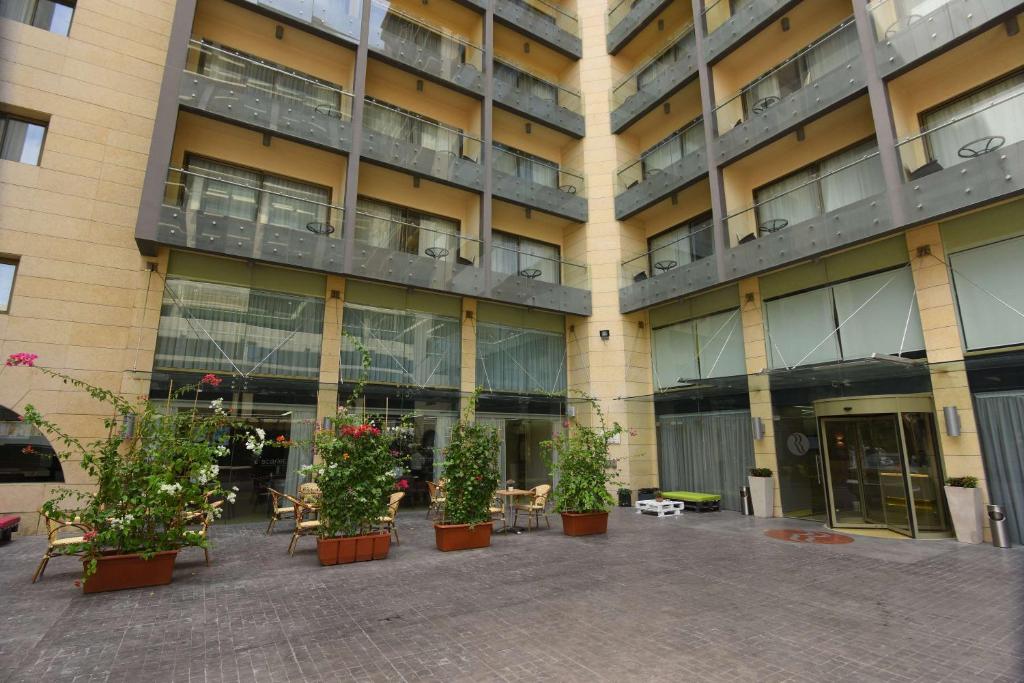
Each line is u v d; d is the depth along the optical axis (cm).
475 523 866
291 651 445
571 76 1889
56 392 1024
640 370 1642
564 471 1034
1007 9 904
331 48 1440
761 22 1321
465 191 1573
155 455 661
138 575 633
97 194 1116
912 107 1117
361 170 1462
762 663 418
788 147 1335
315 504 859
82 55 1144
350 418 829
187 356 1151
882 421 1038
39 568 655
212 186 1273
